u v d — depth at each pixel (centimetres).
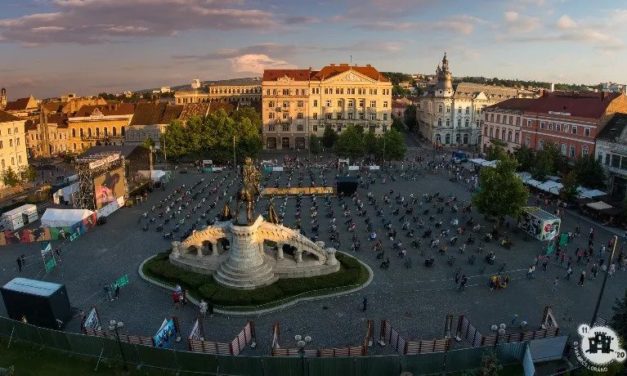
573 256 4972
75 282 4459
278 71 14062
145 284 4397
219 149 10775
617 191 7075
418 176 9425
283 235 4400
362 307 3912
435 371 2934
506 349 2994
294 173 9819
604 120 7531
